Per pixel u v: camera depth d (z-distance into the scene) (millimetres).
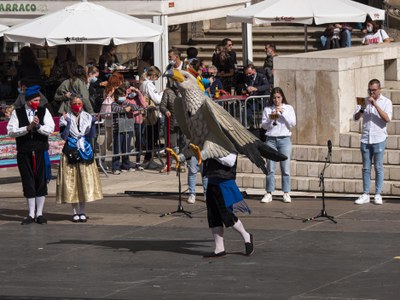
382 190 19453
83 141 17859
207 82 24453
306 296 12883
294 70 20750
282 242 15969
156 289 13461
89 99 23875
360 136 20203
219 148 14617
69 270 14688
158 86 27406
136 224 17719
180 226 17453
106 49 30578
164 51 27422
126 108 22891
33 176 18031
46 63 32281
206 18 28844
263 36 35312
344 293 12969
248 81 26266
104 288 13609
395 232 16422
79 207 18125
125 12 27297
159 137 23562
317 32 34938
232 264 14688
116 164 23078
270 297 12891
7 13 28000
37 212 18109
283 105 19031
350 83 20750
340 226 16969
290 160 20203
